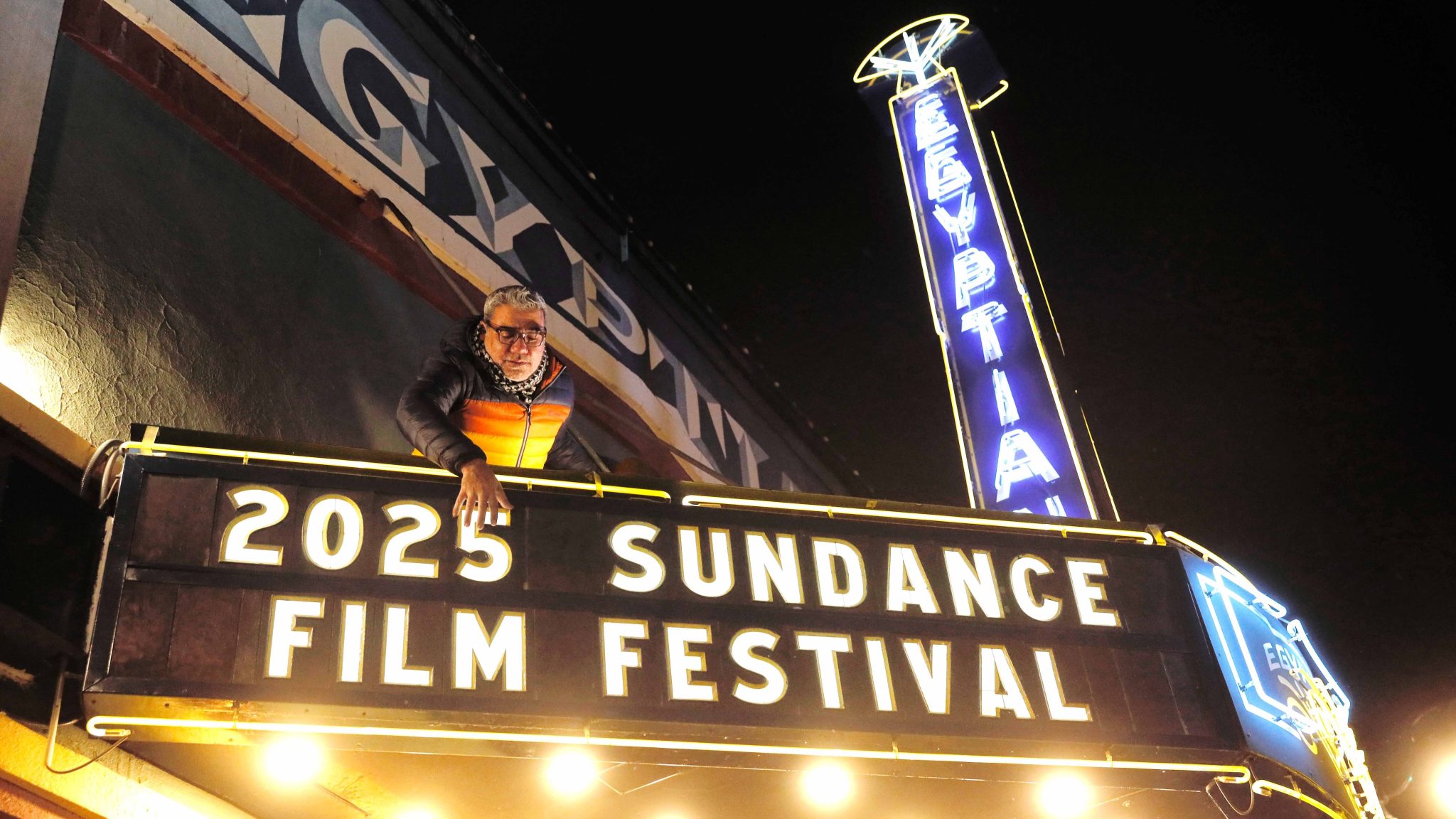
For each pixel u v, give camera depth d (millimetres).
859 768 5023
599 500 5352
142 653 4285
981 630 5516
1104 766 5297
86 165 5965
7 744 4285
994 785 5500
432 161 8539
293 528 4766
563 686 4762
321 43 7883
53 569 4551
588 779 5195
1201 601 5992
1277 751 5641
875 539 5648
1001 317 10961
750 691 4996
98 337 5527
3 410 4543
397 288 7859
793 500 5629
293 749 4512
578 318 9484
